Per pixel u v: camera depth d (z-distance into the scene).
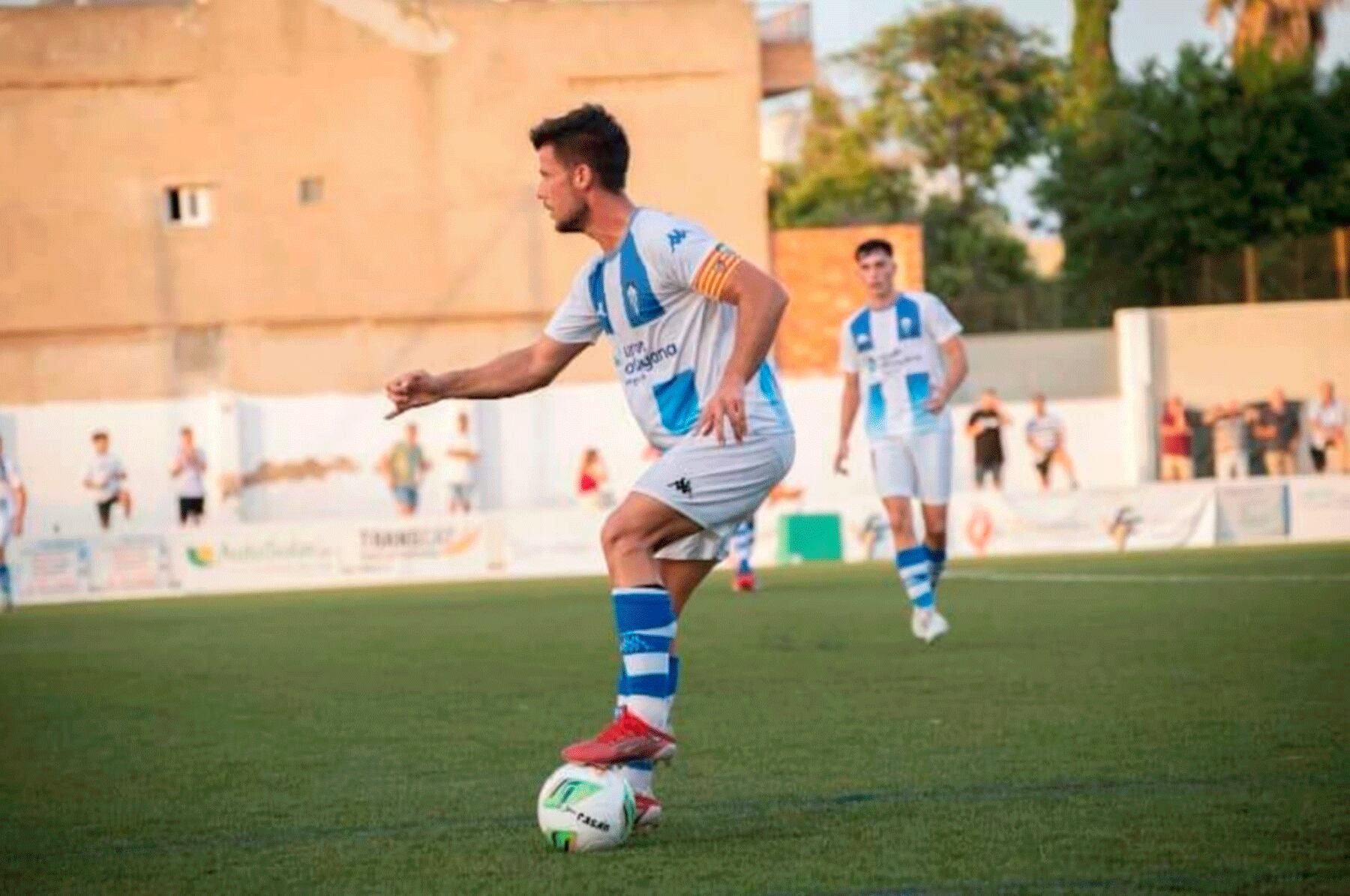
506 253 55.12
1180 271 62.28
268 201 54.16
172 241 53.88
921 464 16.39
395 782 9.32
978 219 73.06
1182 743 9.52
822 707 11.77
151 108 53.69
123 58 53.53
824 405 44.19
